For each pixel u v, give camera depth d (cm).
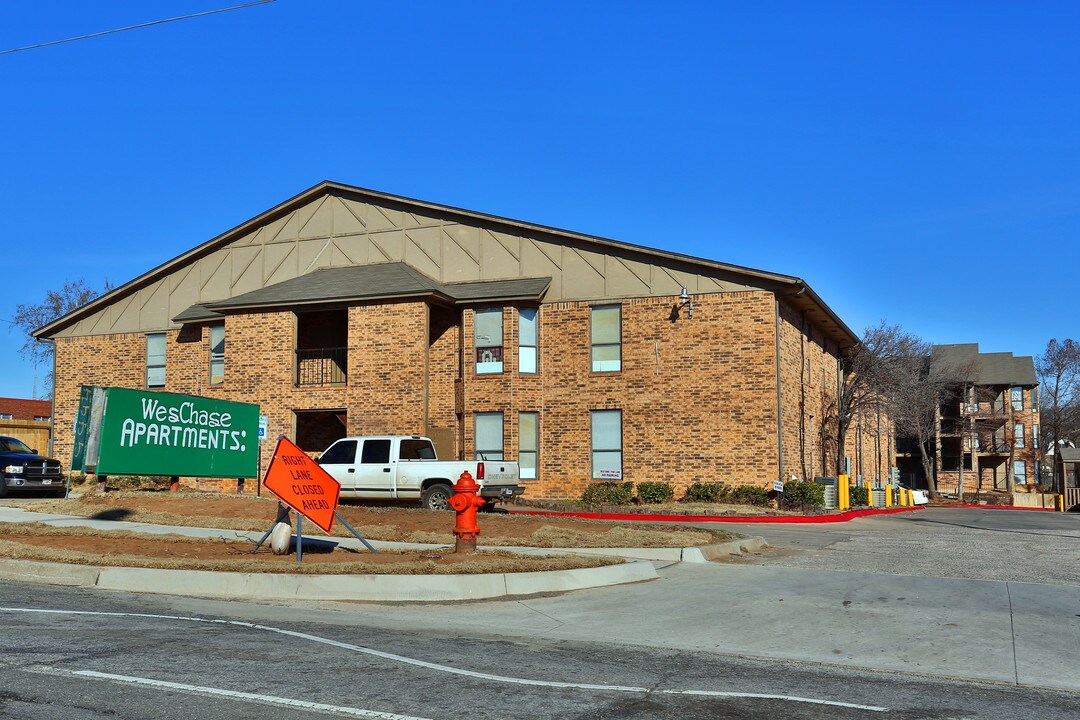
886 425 4994
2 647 796
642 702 681
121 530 1638
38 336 3509
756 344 2594
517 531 1677
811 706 684
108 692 659
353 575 1180
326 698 660
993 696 737
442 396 2861
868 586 1223
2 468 2464
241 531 1698
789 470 2706
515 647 882
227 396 2952
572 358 2766
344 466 2175
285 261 3167
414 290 2731
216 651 805
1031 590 1196
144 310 3362
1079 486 6038
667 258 2691
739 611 1073
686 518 2325
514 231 2888
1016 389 7081
